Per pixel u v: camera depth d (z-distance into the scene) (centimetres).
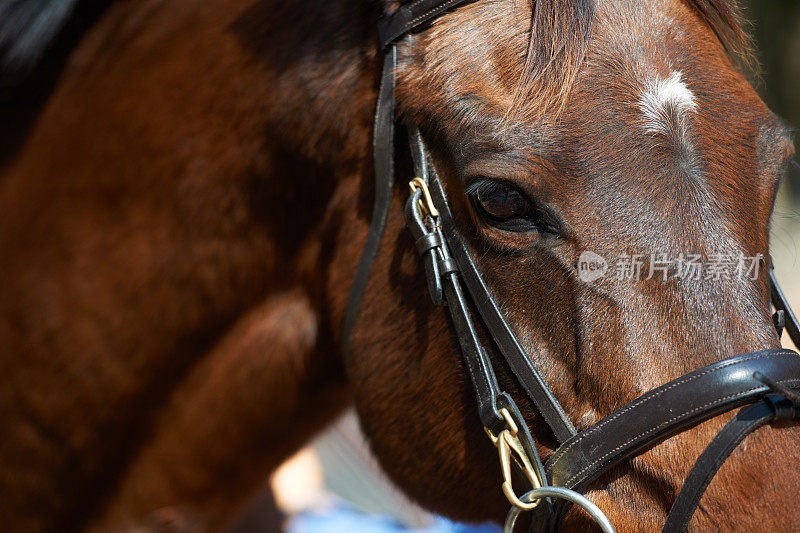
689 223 187
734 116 199
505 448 203
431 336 226
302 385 275
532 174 195
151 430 293
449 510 238
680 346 184
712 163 192
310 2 249
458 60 208
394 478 249
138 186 269
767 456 180
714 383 180
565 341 196
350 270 242
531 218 200
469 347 213
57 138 288
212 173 259
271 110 248
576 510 200
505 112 199
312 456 450
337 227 247
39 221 288
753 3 789
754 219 195
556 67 196
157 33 275
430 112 212
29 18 284
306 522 429
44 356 289
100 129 277
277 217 258
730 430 180
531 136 195
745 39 227
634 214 189
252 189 257
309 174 248
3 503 307
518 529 227
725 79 203
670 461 185
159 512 299
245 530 396
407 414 236
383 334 236
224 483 296
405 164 225
